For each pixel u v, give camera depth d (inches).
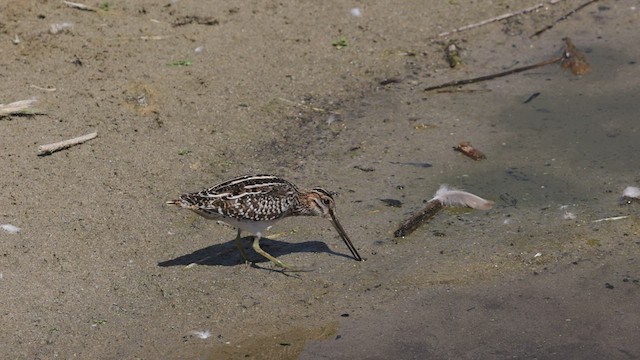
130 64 676.7
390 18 761.6
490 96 674.8
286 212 499.8
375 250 519.8
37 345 446.3
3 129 602.5
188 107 640.4
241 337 456.1
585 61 702.5
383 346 451.5
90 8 733.3
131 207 543.8
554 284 491.5
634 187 564.1
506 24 761.6
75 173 568.7
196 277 495.8
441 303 479.5
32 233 515.5
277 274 501.0
